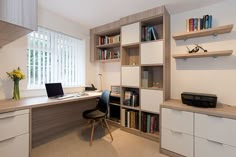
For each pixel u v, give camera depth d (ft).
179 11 8.18
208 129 5.72
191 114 6.14
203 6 7.57
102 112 8.51
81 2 7.59
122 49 9.65
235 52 6.80
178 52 8.37
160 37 9.01
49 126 8.68
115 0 7.30
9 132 5.20
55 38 9.61
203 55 7.13
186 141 6.27
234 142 5.18
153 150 7.13
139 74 8.75
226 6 6.98
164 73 7.79
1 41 6.05
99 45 11.21
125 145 7.55
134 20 8.81
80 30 10.95
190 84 8.05
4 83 7.13
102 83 12.25
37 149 7.04
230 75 6.93
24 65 7.83
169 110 6.77
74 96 8.61
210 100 6.20
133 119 9.14
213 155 5.61
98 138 8.36
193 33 7.08
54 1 7.52
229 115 5.27
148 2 7.41
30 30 4.41
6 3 3.71
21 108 5.52
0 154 5.01
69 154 6.61
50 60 9.36
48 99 7.47
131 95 9.31
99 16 9.30
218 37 7.19
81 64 11.46
